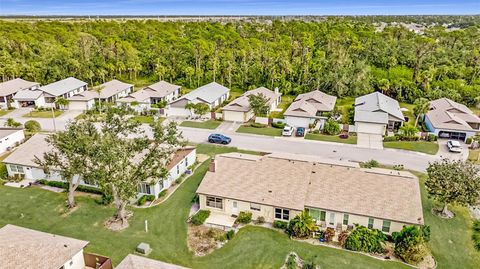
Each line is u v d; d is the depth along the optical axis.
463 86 80.44
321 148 52.72
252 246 30.92
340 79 81.50
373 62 98.81
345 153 50.84
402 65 97.00
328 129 58.56
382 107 62.28
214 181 36.28
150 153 34.62
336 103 77.50
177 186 41.31
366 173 35.06
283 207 33.06
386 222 31.77
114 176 31.23
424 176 43.75
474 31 138.25
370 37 117.94
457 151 50.56
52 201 38.47
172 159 42.53
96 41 115.62
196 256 29.73
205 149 52.56
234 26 181.00
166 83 84.81
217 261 29.14
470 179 33.06
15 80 83.56
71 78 86.94
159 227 33.62
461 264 28.77
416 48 100.75
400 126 60.56
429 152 51.19
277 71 89.56
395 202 32.34
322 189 34.41
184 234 32.62
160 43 115.75
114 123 37.06
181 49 105.94
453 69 89.75
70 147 32.66
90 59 99.94
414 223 30.80
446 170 34.28
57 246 26.95
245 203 34.53
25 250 25.58
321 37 125.06
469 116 60.88
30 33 133.38
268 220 34.47
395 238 30.45
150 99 77.25
